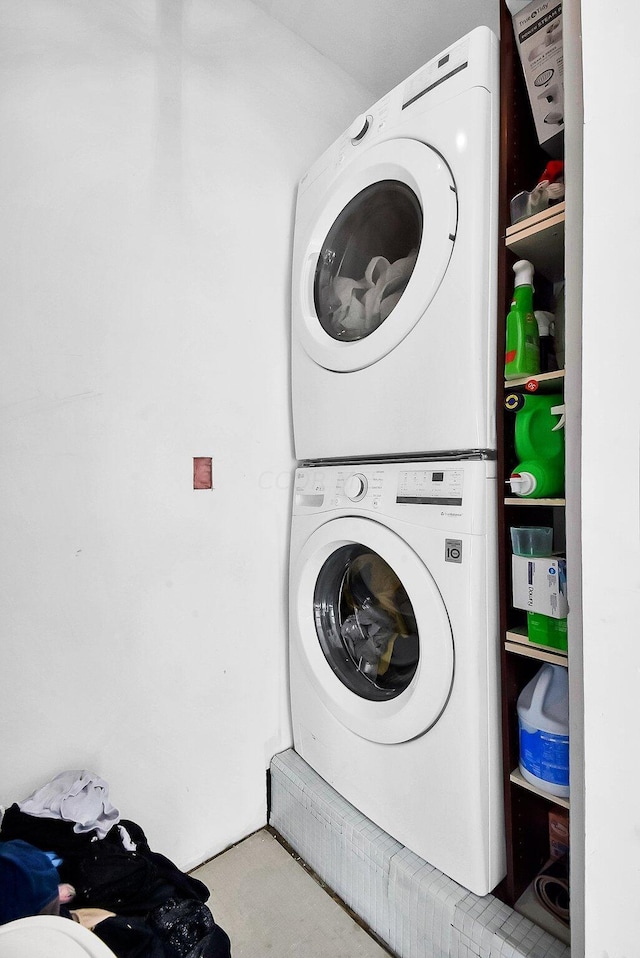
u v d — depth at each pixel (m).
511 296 1.14
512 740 1.12
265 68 1.61
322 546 1.44
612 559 0.69
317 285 1.55
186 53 1.42
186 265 1.42
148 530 1.35
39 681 1.17
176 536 1.41
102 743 1.28
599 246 0.70
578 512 0.85
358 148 1.37
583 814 0.86
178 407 1.41
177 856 1.43
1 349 1.12
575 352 0.85
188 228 1.43
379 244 1.42
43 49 1.17
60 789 1.13
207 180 1.47
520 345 1.07
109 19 1.28
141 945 0.83
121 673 1.31
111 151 1.28
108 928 0.84
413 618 1.30
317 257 1.55
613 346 0.69
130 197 1.31
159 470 1.37
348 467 1.41
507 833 1.10
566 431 0.86
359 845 1.29
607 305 0.69
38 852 0.93
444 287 1.13
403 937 1.18
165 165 1.38
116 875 0.96
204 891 1.07
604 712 0.70
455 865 1.12
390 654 1.37
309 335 1.51
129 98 1.31
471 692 1.07
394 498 1.24
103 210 1.27
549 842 1.23
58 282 1.20
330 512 1.43
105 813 1.12
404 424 1.23
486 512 1.10
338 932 1.27
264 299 1.61
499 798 1.11
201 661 1.47
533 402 1.09
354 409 1.36
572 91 0.84
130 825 1.15
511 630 1.12
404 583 1.19
